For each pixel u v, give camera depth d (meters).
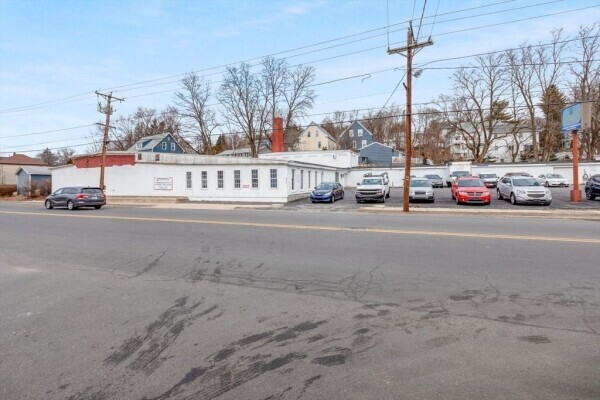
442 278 6.19
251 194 30.64
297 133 68.94
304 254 8.29
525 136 68.25
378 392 3.00
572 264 6.89
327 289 5.80
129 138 71.69
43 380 3.34
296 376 3.29
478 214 17.97
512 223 13.17
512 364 3.39
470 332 4.11
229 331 4.32
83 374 3.43
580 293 5.31
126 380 3.31
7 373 3.48
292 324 4.48
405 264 7.16
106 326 4.56
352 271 6.79
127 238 11.16
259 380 3.25
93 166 38.41
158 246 9.77
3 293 6.06
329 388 3.09
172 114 67.12
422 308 4.89
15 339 4.24
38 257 8.89
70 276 7.03
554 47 46.34
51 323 4.70
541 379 3.13
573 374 3.20
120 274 7.08
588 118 21.55
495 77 51.75
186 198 32.62
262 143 65.12
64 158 97.38
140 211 21.36
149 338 4.18
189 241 10.35
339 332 4.21
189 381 3.27
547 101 49.38
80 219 16.89
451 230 11.25
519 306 4.87
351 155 50.41
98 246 10.02
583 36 43.97
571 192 22.78
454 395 2.93
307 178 34.22
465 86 53.97
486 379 3.15
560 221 13.84
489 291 5.48
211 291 5.87
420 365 3.42
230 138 74.56
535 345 3.76
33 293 6.02
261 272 6.92
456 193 23.45
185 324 4.55
